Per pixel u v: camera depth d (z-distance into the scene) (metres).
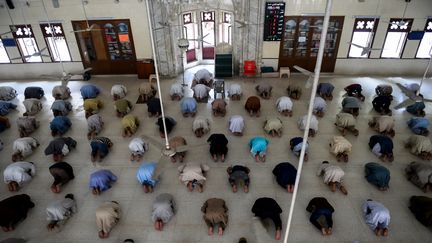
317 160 8.34
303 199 7.19
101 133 9.59
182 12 12.34
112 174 7.63
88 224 6.73
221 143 8.12
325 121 9.97
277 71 13.25
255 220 6.26
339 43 12.57
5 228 6.55
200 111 10.68
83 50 13.12
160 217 6.52
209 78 12.09
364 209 6.69
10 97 11.80
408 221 6.65
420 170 7.26
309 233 6.42
